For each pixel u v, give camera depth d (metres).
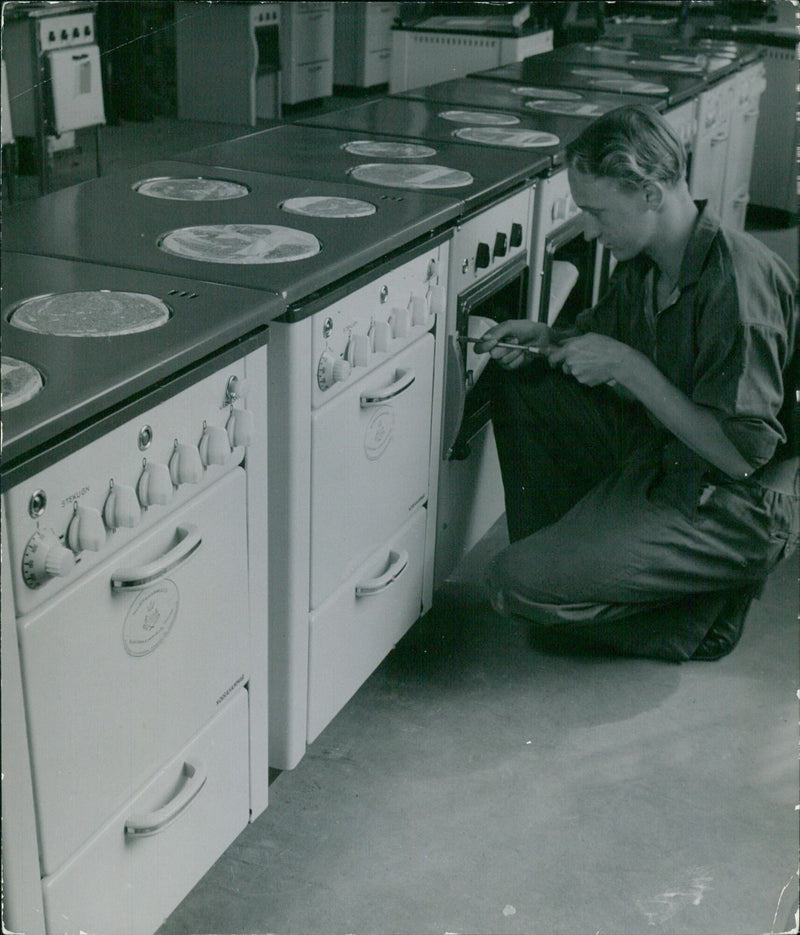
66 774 1.23
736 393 2.01
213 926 1.63
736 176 4.88
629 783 1.99
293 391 1.62
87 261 1.67
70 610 1.18
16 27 3.86
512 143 2.68
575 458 2.44
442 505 2.38
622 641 2.36
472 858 1.79
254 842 1.80
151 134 5.68
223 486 1.48
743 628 2.43
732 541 2.20
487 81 3.73
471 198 2.14
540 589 2.20
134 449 1.25
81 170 4.48
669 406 2.09
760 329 2.01
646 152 2.01
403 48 4.79
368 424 1.89
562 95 3.47
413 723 2.12
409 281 1.95
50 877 1.24
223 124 6.14
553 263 3.00
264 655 1.69
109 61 5.68
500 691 2.24
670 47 4.80
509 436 2.45
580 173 2.08
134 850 1.40
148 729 1.39
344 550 1.90
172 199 2.07
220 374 1.41
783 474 2.21
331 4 7.56
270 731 1.87
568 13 5.07
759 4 5.20
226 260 1.68
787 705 2.24
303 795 1.91
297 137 2.70
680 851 1.83
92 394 1.15
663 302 2.23
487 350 2.26
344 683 2.02
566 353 2.16
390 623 2.20
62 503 1.14
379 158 2.48
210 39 5.93
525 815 1.89
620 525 2.18
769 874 1.78
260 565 1.63
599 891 1.74
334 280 1.69
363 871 1.75
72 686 1.21
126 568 1.26
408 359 2.02
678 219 2.09
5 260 1.66
